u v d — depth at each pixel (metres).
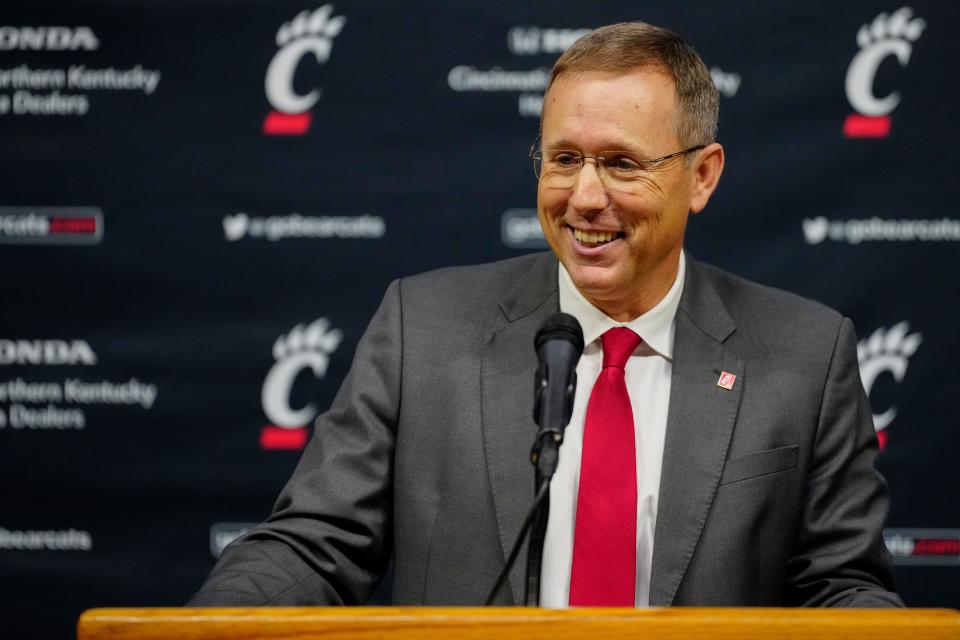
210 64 12.44
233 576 6.06
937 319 12.30
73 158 12.43
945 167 12.27
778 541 6.70
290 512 6.71
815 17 12.30
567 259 6.61
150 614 4.49
